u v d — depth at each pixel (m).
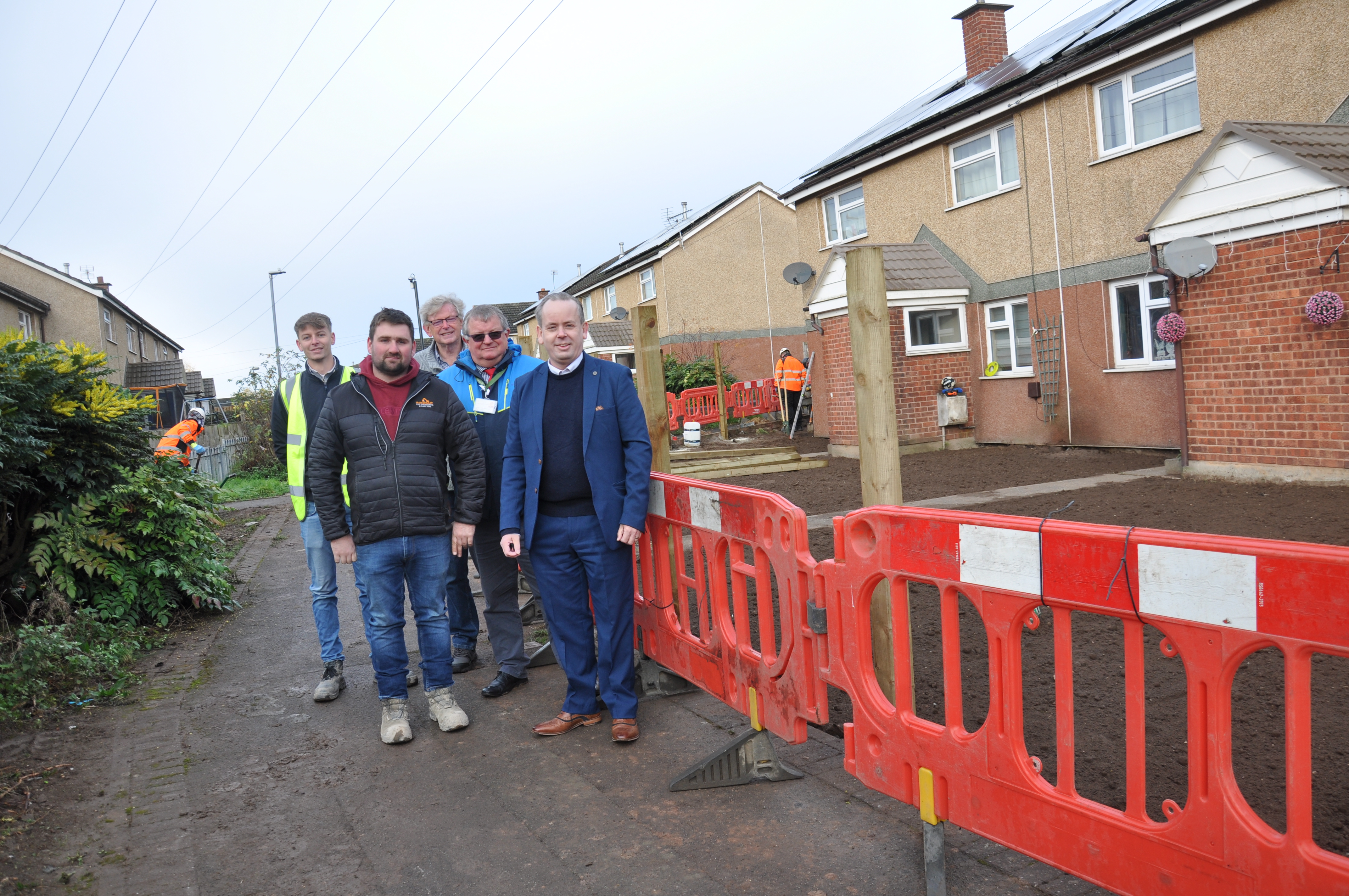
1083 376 13.12
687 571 6.97
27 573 5.94
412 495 4.11
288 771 3.83
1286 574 1.69
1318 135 8.97
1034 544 2.19
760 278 30.28
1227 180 8.94
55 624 5.50
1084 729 3.56
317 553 4.83
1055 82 12.93
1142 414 12.24
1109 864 2.09
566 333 3.93
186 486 6.89
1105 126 12.70
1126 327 12.61
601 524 3.90
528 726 4.23
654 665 4.58
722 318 29.92
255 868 3.01
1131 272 12.28
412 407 4.18
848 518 2.83
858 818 3.11
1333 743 3.31
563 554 4.03
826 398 19.20
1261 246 8.77
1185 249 9.31
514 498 4.10
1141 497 8.61
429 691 4.29
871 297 3.32
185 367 38.84
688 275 29.56
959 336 15.29
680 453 14.55
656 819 3.20
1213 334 9.32
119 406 6.39
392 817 3.35
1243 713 3.62
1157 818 2.82
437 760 3.88
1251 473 9.06
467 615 5.21
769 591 3.35
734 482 12.69
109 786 3.70
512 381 4.73
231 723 4.45
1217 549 1.80
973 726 3.70
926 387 14.98
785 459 13.84
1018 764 2.29
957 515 2.41
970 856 2.79
